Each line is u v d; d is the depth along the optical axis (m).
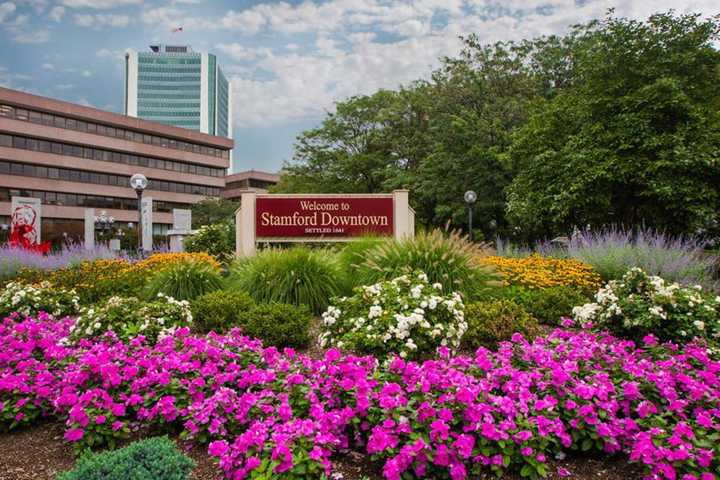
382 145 23.61
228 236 15.06
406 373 2.74
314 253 6.38
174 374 2.95
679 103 10.49
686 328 3.76
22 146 49.47
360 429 2.56
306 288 5.76
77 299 6.17
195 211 49.16
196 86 119.06
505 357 3.08
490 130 15.73
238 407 2.60
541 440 2.34
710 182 10.31
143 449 2.02
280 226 8.96
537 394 2.65
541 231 15.82
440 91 18.27
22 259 9.36
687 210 10.14
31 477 2.35
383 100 24.47
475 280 5.64
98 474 1.82
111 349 3.20
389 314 3.68
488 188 16.05
